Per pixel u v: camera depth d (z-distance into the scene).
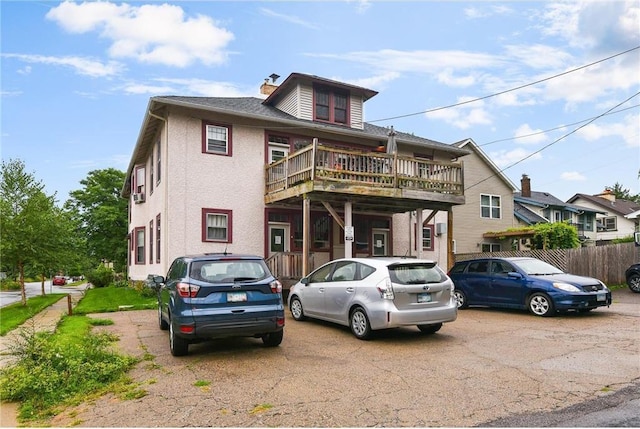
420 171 15.28
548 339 7.93
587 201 42.84
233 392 5.09
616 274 19.28
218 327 6.48
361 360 6.50
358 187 13.49
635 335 8.25
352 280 8.45
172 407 4.66
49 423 4.44
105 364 5.93
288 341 7.88
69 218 17.28
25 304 15.67
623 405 4.53
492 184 27.97
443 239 20.98
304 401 4.75
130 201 25.03
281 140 16.75
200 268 6.77
